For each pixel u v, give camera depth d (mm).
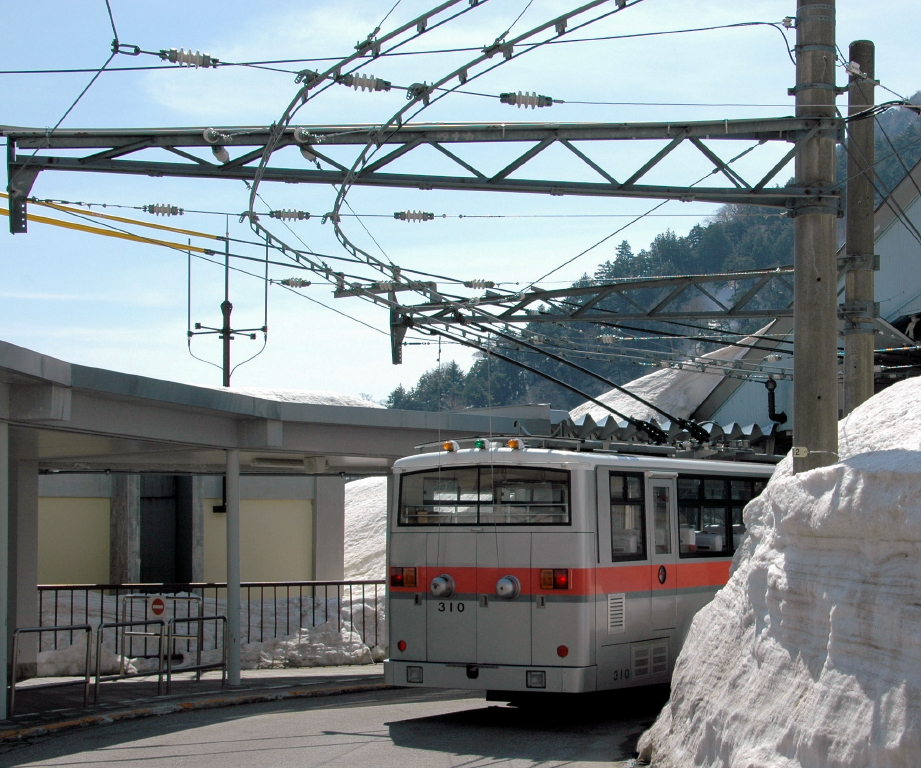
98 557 21609
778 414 25062
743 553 8289
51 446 14398
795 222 10391
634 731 10688
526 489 11258
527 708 12781
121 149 9914
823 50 10344
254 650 18375
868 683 5477
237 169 10047
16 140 9844
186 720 11852
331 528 24297
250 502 23375
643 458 12078
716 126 10141
